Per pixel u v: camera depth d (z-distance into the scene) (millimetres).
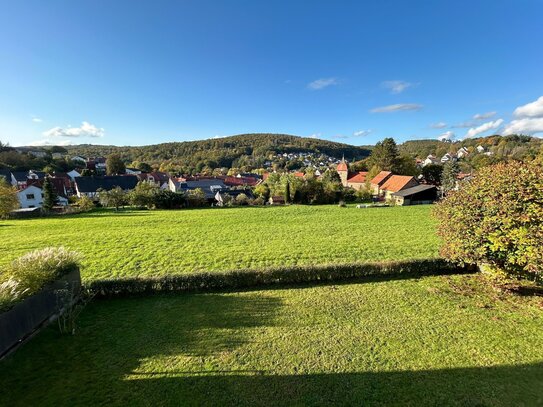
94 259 17969
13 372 7234
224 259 17734
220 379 7137
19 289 8398
